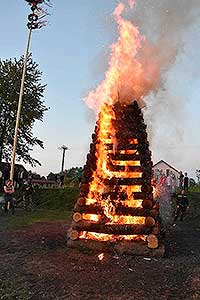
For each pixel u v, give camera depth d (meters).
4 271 7.91
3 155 37.62
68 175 45.06
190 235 13.84
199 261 9.40
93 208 10.59
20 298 6.39
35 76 39.06
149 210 10.15
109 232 10.09
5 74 38.41
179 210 17.89
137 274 7.99
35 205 22.94
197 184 35.69
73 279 7.53
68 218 16.56
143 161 10.97
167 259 9.40
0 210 19.06
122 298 6.63
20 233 12.04
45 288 6.98
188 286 7.36
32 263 8.55
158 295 6.84
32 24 23.64
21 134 38.00
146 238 9.86
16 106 37.38
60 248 10.04
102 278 7.65
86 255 9.36
